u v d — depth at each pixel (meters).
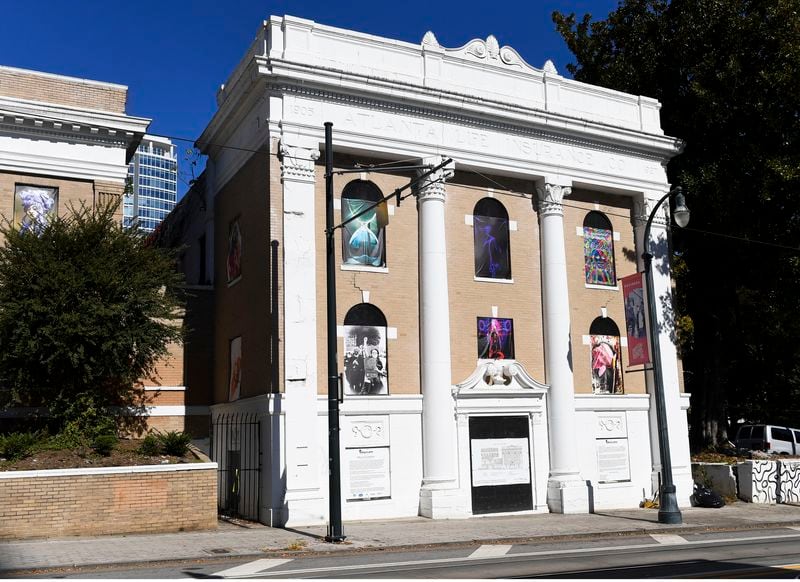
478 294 23.45
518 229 24.58
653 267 26.44
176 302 21.05
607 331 25.72
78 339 19.08
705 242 29.66
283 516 19.11
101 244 20.03
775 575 11.28
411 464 21.45
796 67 26.00
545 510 22.98
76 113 22.38
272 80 20.95
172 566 13.27
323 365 20.80
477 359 23.05
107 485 16.95
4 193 21.77
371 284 21.95
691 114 28.78
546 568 12.44
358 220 22.20
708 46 28.47
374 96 22.16
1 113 21.45
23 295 18.78
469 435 22.34
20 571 12.49
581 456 24.00
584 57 33.25
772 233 28.33
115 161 23.12
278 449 19.58
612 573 11.71
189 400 24.28
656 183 27.03
